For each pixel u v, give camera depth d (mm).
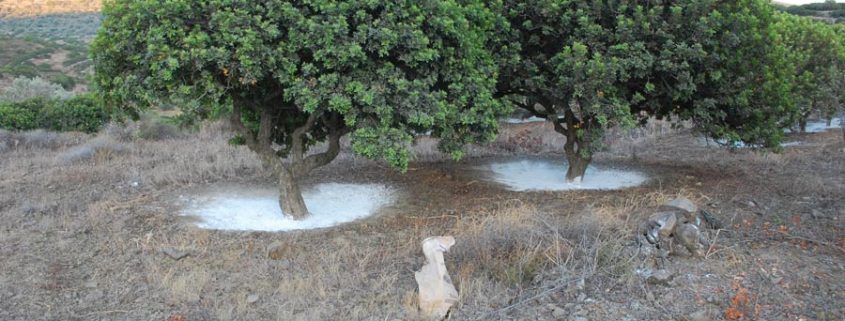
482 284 4957
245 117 7602
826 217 6633
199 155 10945
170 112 20828
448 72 5949
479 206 7344
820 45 12195
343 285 5082
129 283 5184
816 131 15477
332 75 5387
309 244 5996
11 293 4977
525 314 4543
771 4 8195
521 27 7395
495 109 6609
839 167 9625
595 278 4992
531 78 7336
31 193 8344
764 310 4465
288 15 5277
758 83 7898
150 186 8609
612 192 8008
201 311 4688
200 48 5133
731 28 7324
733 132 7965
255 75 5262
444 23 5516
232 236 6227
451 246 5230
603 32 7047
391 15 5352
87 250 5953
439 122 5887
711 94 7871
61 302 4848
